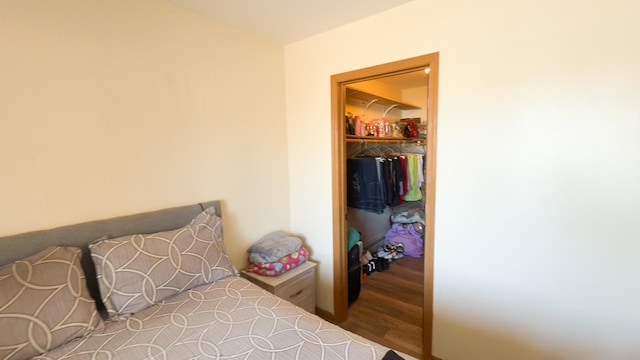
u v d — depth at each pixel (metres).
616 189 1.33
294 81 2.52
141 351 1.14
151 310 1.42
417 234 4.00
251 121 2.33
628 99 1.28
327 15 1.99
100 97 1.56
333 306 2.52
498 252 1.66
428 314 1.95
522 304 1.62
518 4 1.49
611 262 1.37
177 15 1.85
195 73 1.96
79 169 1.50
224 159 2.17
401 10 1.87
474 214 1.72
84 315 1.25
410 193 3.78
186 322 1.32
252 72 2.31
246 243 2.36
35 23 1.34
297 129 2.55
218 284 1.68
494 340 1.73
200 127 2.01
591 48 1.34
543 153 1.49
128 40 1.65
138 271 1.44
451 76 1.72
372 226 3.95
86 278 1.45
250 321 1.32
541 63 1.46
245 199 2.33
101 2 1.54
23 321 1.10
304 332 1.24
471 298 1.79
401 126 3.78
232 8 1.89
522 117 1.52
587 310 1.44
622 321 1.37
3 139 1.29
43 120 1.38
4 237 1.28
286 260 2.30
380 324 2.47
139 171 1.72
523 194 1.56
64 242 1.41
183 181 1.94
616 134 1.31
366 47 2.05
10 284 1.13
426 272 1.94
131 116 1.68
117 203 1.64
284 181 2.63
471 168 1.70
